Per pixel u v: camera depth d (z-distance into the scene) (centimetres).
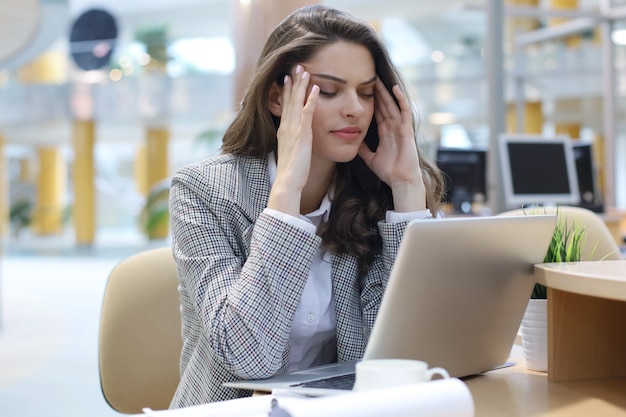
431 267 106
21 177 1934
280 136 139
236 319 126
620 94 1070
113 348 178
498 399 112
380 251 150
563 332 123
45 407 410
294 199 132
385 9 1279
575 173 481
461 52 1280
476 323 120
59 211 1936
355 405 79
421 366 94
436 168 164
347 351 143
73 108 1555
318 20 142
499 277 118
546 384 122
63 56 1569
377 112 152
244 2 437
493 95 466
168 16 1598
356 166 154
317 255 148
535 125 1224
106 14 1538
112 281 182
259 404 107
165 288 183
